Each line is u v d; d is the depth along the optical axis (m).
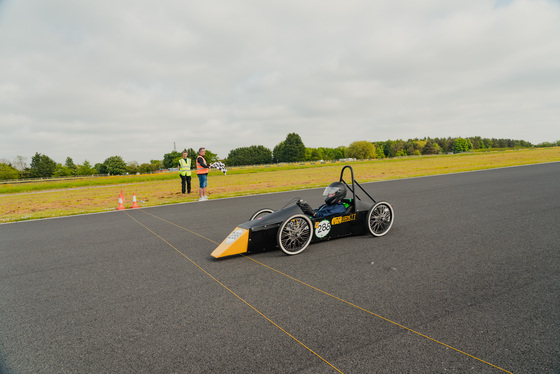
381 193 11.98
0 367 2.58
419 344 2.62
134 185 27.45
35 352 2.79
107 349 2.79
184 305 3.55
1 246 6.79
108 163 121.44
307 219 5.27
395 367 2.34
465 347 2.55
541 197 9.12
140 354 2.68
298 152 138.50
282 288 3.88
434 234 5.97
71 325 3.25
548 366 2.30
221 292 3.85
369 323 2.98
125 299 3.81
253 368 2.40
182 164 15.68
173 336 2.93
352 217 5.89
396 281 3.91
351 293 3.64
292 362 2.45
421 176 18.48
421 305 3.28
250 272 4.48
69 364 2.59
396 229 6.49
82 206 13.48
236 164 153.12
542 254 4.60
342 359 2.46
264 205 10.72
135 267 4.96
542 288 3.53
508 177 14.81
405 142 199.88
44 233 7.93
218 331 2.97
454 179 15.56
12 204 15.74
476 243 5.29
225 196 13.85
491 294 3.45
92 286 4.27
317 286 3.88
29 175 105.62
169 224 8.28
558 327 2.79
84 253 5.91
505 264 4.29
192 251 5.71
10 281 4.61
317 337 2.79
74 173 120.00
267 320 3.12
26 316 3.50
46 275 4.80
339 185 5.88
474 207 8.30
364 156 154.00
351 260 4.76
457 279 3.88
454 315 3.05
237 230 5.27
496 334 2.72
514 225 6.30
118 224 8.65
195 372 2.40
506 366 2.31
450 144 193.50
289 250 5.29
